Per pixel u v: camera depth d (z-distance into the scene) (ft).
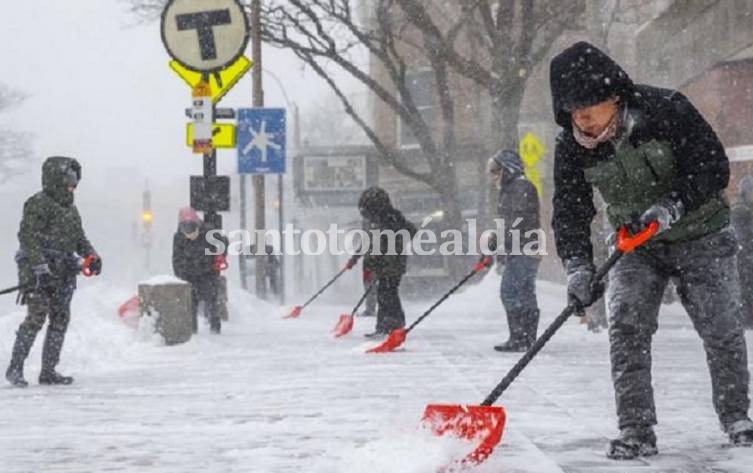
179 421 37.93
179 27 90.33
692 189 28.94
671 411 38.24
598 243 85.51
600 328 82.74
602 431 33.91
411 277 202.90
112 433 35.45
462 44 207.51
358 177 211.41
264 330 93.86
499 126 156.66
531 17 155.33
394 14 198.59
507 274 65.67
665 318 99.76
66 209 53.52
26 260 52.42
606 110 28.55
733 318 30.83
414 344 73.10
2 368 59.47
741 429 30.81
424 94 217.15
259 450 31.37
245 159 110.93
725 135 131.34
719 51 131.03
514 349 65.92
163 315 75.20
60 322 53.36
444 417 28.09
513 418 36.83
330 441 32.73
